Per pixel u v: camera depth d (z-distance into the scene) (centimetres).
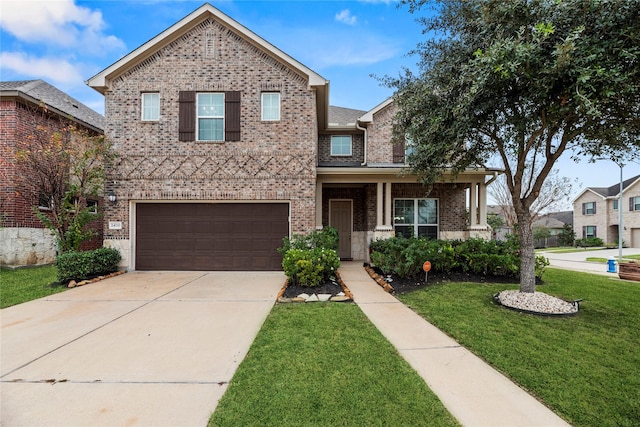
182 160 970
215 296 673
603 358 375
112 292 707
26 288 745
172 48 980
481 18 529
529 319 516
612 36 440
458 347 412
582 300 611
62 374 337
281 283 809
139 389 308
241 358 375
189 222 984
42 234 1142
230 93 978
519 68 461
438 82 619
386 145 1317
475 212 1137
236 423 257
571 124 561
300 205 975
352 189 1329
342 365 355
